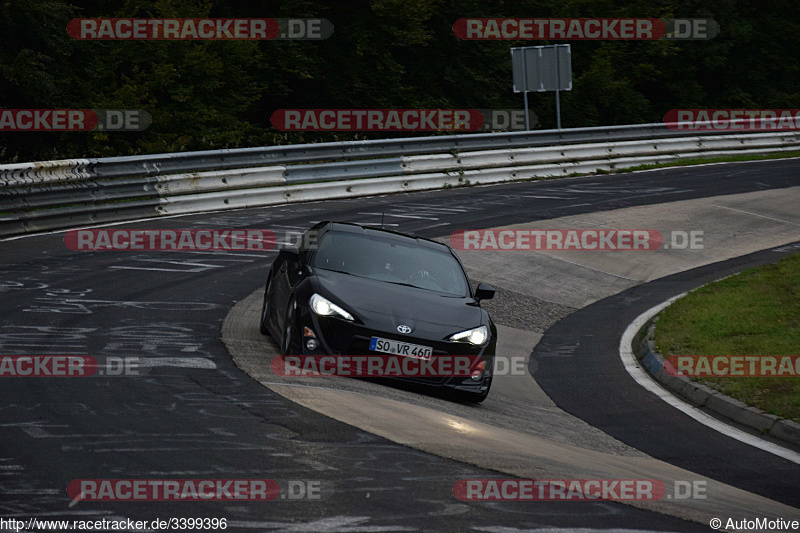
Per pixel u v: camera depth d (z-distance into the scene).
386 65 137.12
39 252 50.41
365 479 19.45
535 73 107.06
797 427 30.23
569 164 102.06
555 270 61.50
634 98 164.62
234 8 128.62
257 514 16.78
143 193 66.00
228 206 72.56
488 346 30.70
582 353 43.97
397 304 30.66
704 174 103.50
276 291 34.62
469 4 150.62
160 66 111.44
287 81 134.00
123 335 33.00
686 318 47.59
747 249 72.62
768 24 182.25
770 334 42.75
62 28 106.88
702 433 30.61
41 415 22.28
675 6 172.12
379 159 86.12
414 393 29.98
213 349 31.91
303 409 24.88
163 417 22.86
